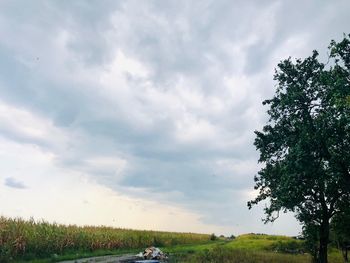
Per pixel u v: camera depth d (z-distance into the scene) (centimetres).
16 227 3203
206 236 7862
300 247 5228
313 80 3009
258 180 3384
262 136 3291
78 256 3488
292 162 2819
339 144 2792
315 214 3225
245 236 7262
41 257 3262
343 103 2491
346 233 3388
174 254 4188
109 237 4481
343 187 2867
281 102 3017
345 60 2666
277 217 3281
